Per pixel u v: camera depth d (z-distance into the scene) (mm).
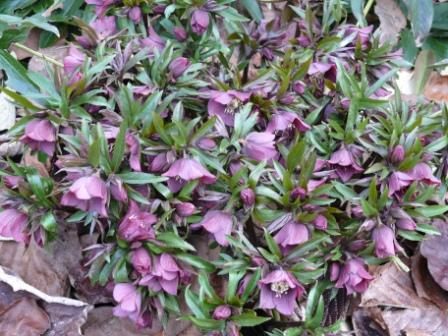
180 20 791
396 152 626
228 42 866
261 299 580
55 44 983
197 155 596
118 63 667
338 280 629
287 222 599
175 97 671
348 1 1021
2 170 635
